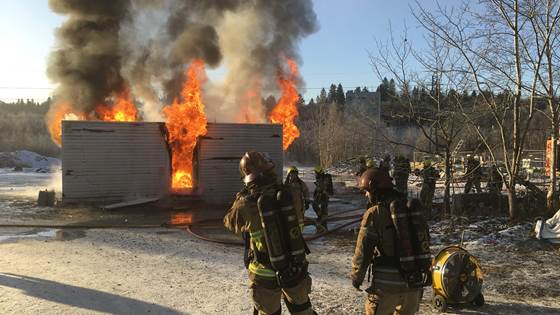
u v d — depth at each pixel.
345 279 6.72
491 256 7.89
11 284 6.21
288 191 3.42
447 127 12.19
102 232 10.80
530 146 18.17
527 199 11.38
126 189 16.09
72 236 10.23
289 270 3.30
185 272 7.06
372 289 3.52
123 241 9.67
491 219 10.95
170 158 16.59
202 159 16.69
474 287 5.23
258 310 3.60
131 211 14.69
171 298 5.72
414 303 3.55
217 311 5.26
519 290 6.02
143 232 10.86
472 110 10.98
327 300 5.61
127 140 16.11
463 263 5.20
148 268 7.30
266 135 17.44
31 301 5.50
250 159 3.50
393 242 3.43
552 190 10.63
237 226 3.57
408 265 3.35
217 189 16.88
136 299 5.66
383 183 3.51
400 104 12.07
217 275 6.89
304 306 3.52
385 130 14.27
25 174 36.59
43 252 8.45
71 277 6.64
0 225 11.58
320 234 10.49
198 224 12.05
